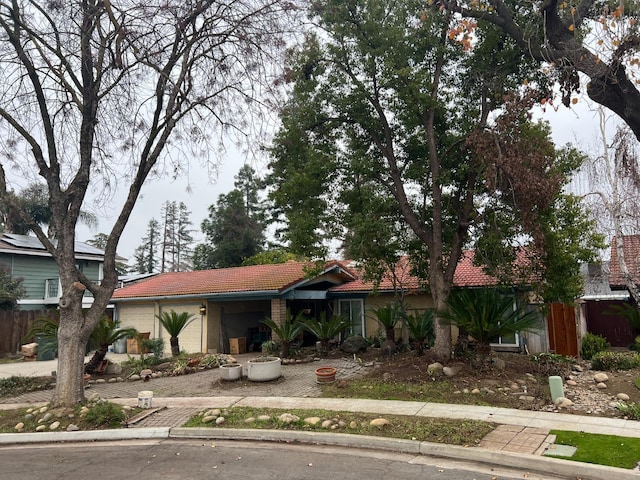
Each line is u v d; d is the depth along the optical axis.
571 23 7.08
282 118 13.43
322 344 17.59
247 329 21.70
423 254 15.02
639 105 6.12
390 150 14.08
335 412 9.16
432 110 13.25
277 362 12.96
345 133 14.59
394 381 11.68
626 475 5.70
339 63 13.84
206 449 7.61
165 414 9.73
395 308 16.16
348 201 14.23
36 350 20.08
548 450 6.65
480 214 12.79
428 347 16.27
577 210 12.88
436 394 10.34
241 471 6.40
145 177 11.05
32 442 8.60
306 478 6.05
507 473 6.18
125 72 10.69
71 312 10.13
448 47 13.34
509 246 12.80
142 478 6.24
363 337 18.03
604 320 19.77
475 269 18.27
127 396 11.91
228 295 19.02
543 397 9.88
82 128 10.66
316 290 20.14
